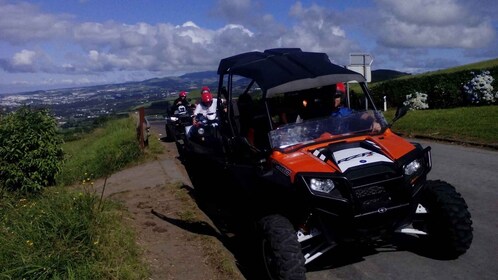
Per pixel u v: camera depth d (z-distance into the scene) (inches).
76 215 227.1
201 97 520.7
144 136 561.0
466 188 330.0
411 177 203.3
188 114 594.6
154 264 219.6
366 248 244.5
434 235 216.7
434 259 225.8
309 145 223.8
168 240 253.4
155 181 409.1
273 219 198.8
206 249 240.1
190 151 409.7
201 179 393.4
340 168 198.5
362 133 234.1
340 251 243.6
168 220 289.0
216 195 348.5
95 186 421.7
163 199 341.1
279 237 191.0
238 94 282.0
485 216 274.2
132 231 249.6
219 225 289.6
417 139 537.6
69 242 207.5
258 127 251.1
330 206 195.0
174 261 226.2
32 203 267.6
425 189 216.7
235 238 267.9
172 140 697.0
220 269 218.4
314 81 235.6
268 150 227.9
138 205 326.6
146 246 238.2
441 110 717.9
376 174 195.8
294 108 253.4
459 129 537.3
